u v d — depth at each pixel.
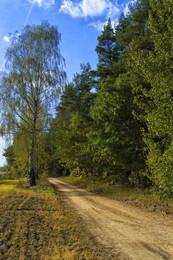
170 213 10.40
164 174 10.46
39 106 24.00
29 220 8.97
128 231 7.83
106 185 24.05
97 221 9.44
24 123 23.92
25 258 5.24
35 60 23.48
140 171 16.50
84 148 22.73
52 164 59.47
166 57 9.81
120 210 11.91
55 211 11.23
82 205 13.68
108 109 17.28
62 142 28.62
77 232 7.67
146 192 16.20
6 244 6.17
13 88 22.59
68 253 5.64
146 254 5.69
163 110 9.87
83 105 44.09
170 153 9.72
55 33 24.56
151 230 7.88
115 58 31.98
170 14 10.40
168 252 5.79
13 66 23.11
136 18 21.78
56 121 26.95
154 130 10.50
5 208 11.43
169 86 9.55
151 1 11.08
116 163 17.98
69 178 43.38
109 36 31.94
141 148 16.50
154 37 10.71
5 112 22.00
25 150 24.91
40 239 6.71
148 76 10.85
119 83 16.59
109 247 6.23
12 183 29.97
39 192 19.50
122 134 16.47
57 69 24.19
